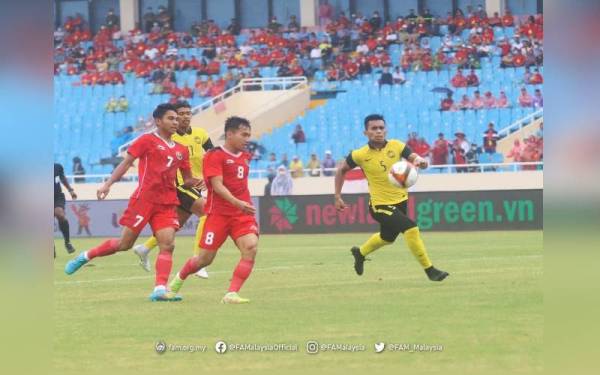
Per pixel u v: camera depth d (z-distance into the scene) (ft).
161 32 354.74
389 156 108.78
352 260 148.36
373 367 65.21
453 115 316.81
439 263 136.67
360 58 334.24
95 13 363.56
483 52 328.90
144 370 65.67
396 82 326.85
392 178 106.63
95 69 347.15
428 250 163.73
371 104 323.57
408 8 345.72
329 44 342.64
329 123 319.27
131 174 295.89
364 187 272.10
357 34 342.85
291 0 355.36
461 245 175.94
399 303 92.68
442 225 233.76
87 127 329.31
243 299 96.53
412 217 234.58
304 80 325.21
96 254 101.09
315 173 286.46
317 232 238.07
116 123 329.93
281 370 65.21
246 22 359.25
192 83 340.39
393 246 176.86
